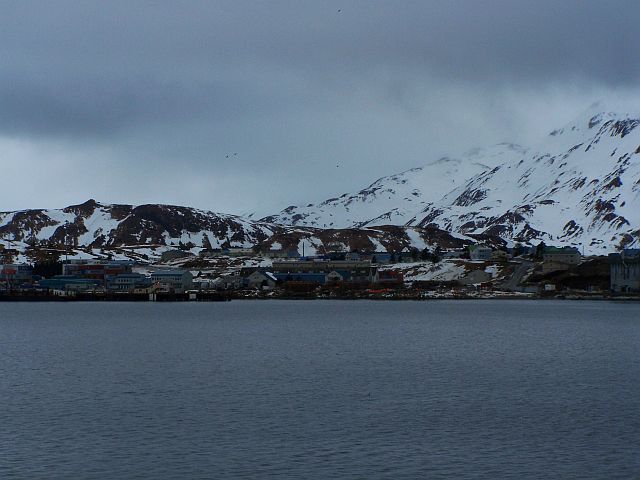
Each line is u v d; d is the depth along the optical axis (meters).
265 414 89.75
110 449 75.50
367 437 80.00
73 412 90.50
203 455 73.94
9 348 155.00
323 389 105.38
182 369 123.94
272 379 113.75
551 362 133.12
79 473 68.69
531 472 69.31
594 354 144.75
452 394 101.88
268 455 74.00
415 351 149.88
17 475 68.12
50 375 117.38
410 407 93.62
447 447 76.50
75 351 149.50
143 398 98.81
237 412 90.75
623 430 82.44
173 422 85.75
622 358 138.75
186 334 187.25
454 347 157.00
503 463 71.69
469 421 86.50
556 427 83.75
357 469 70.06
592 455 74.00
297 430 82.56
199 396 100.25
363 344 162.75
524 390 104.62
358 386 107.69
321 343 164.88
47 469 69.69
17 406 93.62
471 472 69.38
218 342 167.12
